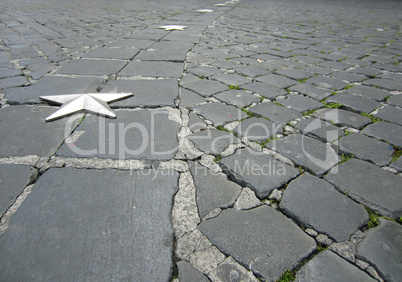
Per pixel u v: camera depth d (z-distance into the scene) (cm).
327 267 113
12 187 144
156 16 728
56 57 353
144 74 307
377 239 125
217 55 389
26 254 112
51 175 153
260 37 515
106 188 146
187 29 561
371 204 143
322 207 141
